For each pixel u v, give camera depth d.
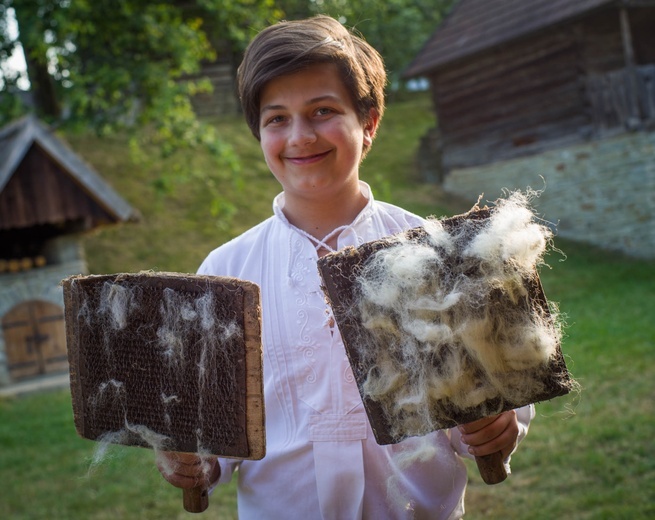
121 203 8.80
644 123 11.73
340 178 1.63
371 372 1.37
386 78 1.82
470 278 1.37
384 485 1.63
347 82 1.60
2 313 8.58
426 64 15.27
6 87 10.61
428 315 1.34
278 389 1.67
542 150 13.59
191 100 17.95
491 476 1.59
